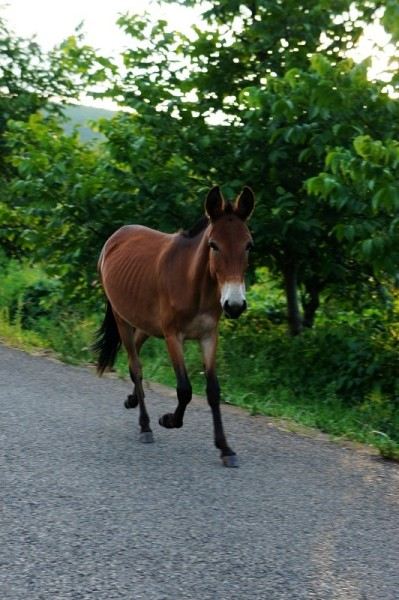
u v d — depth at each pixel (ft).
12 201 45.06
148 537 15.03
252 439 22.61
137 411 25.09
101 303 37.22
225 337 35.42
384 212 26.09
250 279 33.76
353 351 30.71
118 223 33.37
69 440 21.24
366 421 26.40
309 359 32.17
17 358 32.78
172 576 13.48
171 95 33.22
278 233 30.22
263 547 14.84
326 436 23.71
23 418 23.11
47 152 34.71
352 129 26.96
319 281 35.73
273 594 13.01
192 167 32.73
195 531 15.44
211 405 20.26
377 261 25.14
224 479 18.71
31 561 13.80
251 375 31.63
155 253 22.31
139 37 33.71
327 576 13.76
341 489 18.52
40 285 44.80
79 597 12.61
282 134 28.96
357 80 25.30
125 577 13.37
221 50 33.06
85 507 16.39
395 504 17.66
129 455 20.25
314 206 29.78
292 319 35.78
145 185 32.12
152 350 35.99
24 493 16.98
